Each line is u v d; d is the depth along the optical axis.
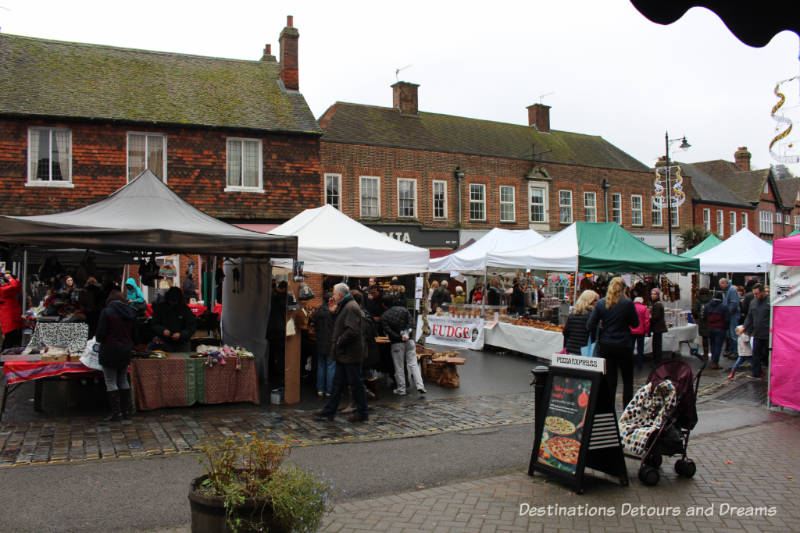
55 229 7.77
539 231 29.86
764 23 1.89
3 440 6.84
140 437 7.08
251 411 8.71
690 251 21.28
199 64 21.27
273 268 11.81
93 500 5.13
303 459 6.47
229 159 18.78
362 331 8.30
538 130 33.88
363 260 11.09
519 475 6.09
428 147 27.41
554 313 16.98
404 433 7.64
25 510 4.88
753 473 6.18
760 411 9.20
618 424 6.31
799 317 8.98
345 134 25.73
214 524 3.61
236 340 11.91
